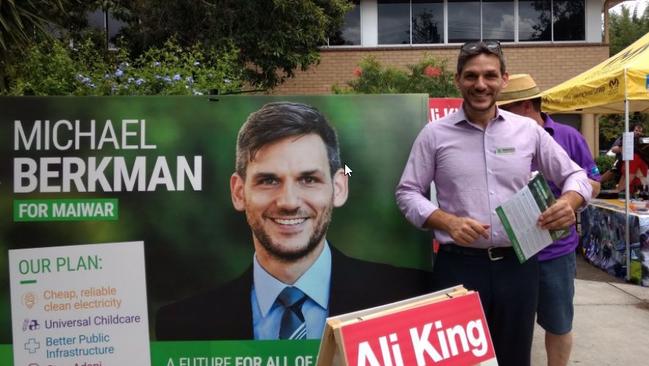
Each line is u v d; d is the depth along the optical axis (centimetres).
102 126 267
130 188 267
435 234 267
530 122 264
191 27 828
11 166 265
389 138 272
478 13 1158
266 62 828
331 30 941
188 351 270
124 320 268
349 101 272
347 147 272
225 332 271
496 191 250
